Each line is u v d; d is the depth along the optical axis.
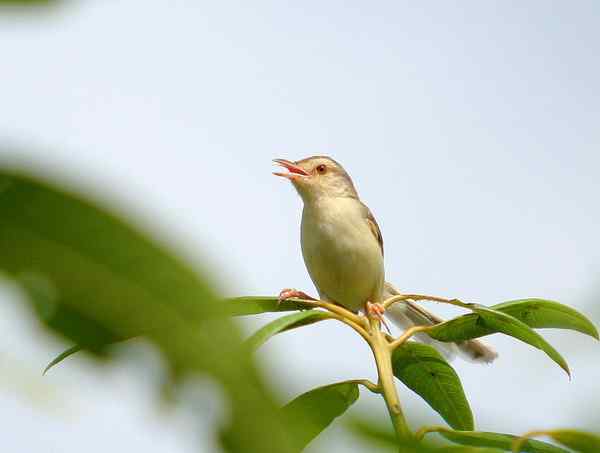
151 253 1.47
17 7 1.38
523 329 6.35
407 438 2.28
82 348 1.68
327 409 6.07
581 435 3.45
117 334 1.63
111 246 1.49
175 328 1.52
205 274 1.48
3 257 1.54
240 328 1.54
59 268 1.54
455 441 4.94
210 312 1.52
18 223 1.48
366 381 6.02
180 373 1.52
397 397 5.90
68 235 1.49
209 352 1.52
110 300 1.55
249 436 1.49
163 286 1.51
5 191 1.41
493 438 5.02
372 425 2.10
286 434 1.50
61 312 1.63
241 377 1.51
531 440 5.25
